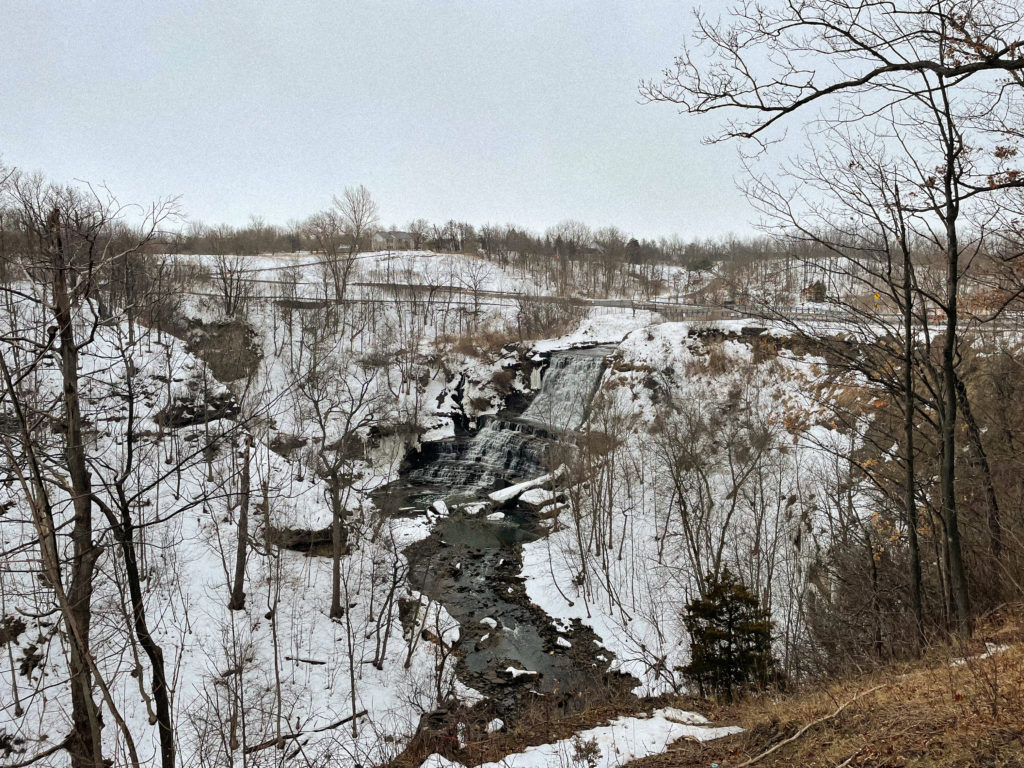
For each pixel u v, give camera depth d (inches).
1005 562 529.3
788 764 311.4
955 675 343.0
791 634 939.3
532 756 424.5
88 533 402.3
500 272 3747.5
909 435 523.8
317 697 952.9
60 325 375.9
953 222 402.9
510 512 1716.3
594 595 1230.9
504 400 2347.4
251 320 2465.6
